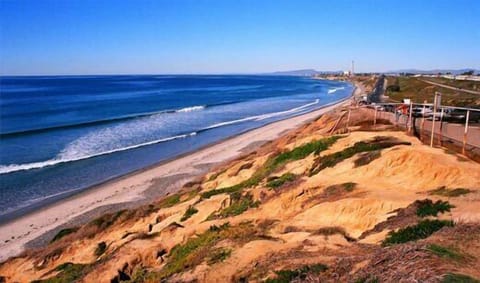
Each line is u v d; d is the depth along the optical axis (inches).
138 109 3255.4
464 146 744.3
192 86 7367.1
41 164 1497.3
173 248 651.5
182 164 1521.9
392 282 292.7
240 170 1112.2
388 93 2962.6
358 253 431.5
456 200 523.8
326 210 609.3
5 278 767.7
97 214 1052.5
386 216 548.7
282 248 499.8
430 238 379.6
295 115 2903.5
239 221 701.3
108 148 1788.9
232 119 2765.7
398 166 707.4
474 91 2635.3
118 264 632.4
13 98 4244.6
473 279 271.4
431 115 1150.3
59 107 3346.5
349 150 872.3
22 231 965.8
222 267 478.3
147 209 962.1
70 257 802.8
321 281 366.6
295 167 918.4
